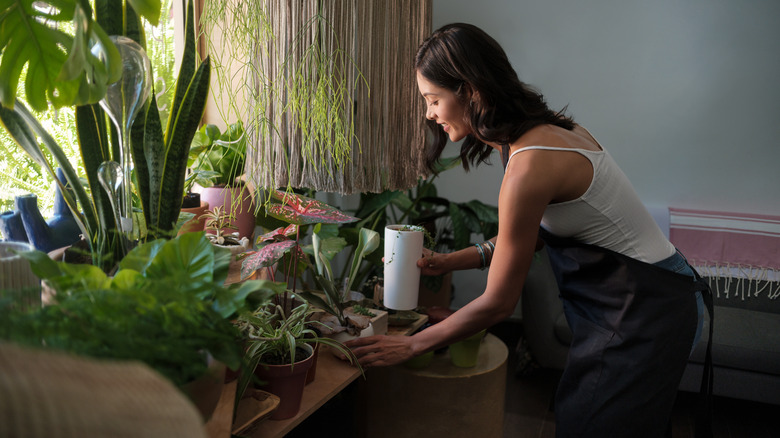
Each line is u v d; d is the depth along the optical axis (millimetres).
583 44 3234
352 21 1312
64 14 799
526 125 1155
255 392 943
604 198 1173
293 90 1206
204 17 1132
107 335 455
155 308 513
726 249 3006
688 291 1261
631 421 1233
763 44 2994
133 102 798
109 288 577
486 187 3459
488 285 1174
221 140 1379
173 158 903
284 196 1164
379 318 1299
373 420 1756
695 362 2514
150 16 817
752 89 3043
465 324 1168
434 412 1663
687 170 3191
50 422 271
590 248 1246
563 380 1339
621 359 1235
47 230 1020
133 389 328
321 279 1231
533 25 3293
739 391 2484
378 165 1503
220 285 646
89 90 754
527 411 2531
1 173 1124
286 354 991
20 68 781
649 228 1254
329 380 1129
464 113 1242
